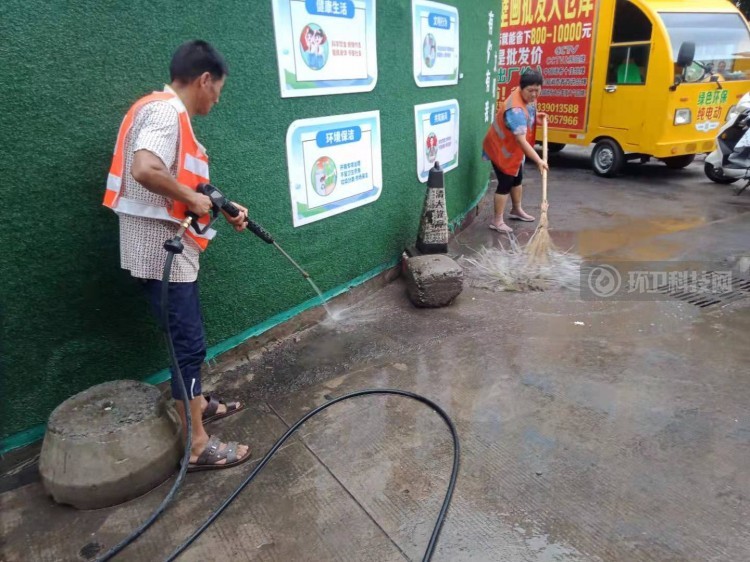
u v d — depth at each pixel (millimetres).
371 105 3852
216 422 2711
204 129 2748
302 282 3564
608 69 7965
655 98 7355
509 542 1983
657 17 7145
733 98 7695
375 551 1967
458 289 3916
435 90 4695
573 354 3256
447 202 5352
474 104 5770
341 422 2686
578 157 10531
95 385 2408
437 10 4473
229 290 3082
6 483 2301
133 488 2191
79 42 2191
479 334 3543
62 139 2213
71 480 2098
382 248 4289
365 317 3842
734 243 5180
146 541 2033
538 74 5074
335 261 3812
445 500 2148
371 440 2557
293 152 3270
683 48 6809
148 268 2123
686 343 3346
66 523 2119
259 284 3256
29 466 2383
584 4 8070
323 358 3291
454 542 1991
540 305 3957
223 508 2158
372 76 3781
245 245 3109
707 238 5348
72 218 2305
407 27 4082
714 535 1979
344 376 3096
